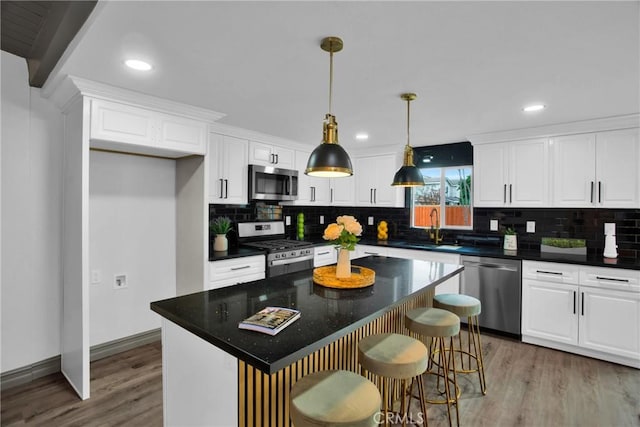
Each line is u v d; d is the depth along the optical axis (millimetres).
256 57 1864
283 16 1461
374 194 4699
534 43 1687
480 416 2162
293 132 3764
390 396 2266
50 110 2557
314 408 1199
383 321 2330
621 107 2729
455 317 2189
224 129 3471
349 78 2160
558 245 3504
